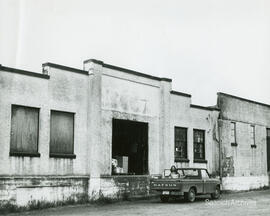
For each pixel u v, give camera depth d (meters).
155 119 23.22
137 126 23.33
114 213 15.70
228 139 28.02
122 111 21.28
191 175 20.66
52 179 17.84
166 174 21.64
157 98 23.50
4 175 16.38
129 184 21.22
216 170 26.72
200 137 26.17
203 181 20.88
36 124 17.78
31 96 17.53
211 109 26.95
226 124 28.02
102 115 20.22
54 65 18.47
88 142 19.55
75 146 19.08
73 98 19.14
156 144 23.17
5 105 16.62
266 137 32.00
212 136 26.80
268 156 32.12
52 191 17.81
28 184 16.95
